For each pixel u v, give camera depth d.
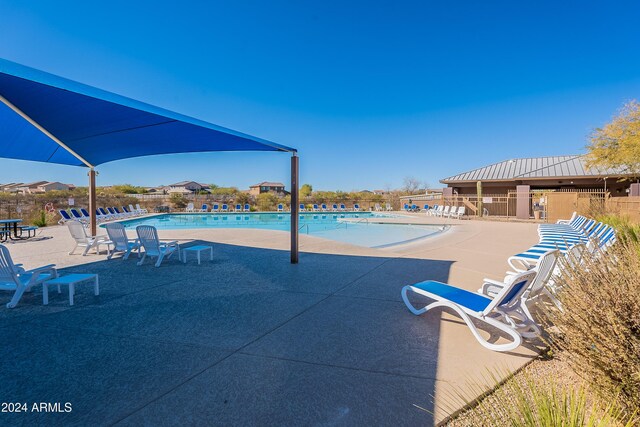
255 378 2.79
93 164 10.77
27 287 4.68
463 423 2.22
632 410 2.04
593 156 18.38
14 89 4.40
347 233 16.62
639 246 3.51
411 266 7.29
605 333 2.22
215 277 6.36
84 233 8.74
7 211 18.88
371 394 2.56
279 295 5.19
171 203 30.47
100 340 3.55
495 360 3.11
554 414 1.63
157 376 2.83
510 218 20.97
